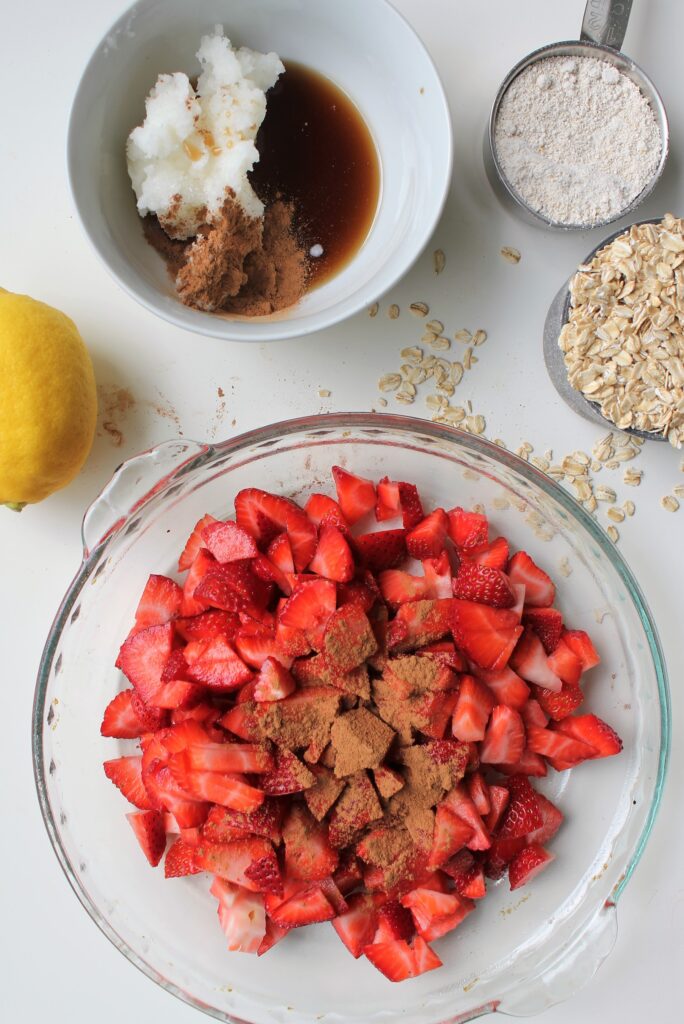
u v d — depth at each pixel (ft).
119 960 1.72
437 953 1.67
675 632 1.75
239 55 1.61
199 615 1.62
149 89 1.61
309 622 1.55
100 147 1.57
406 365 1.73
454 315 1.73
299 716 1.54
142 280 1.58
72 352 1.57
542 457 1.74
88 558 1.62
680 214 1.73
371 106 1.66
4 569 1.72
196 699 1.56
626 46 1.71
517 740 1.59
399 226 1.64
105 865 1.68
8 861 1.72
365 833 1.55
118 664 1.61
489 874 1.64
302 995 1.67
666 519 1.75
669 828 1.74
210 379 1.72
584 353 1.66
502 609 1.59
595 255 1.64
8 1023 1.72
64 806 1.68
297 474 1.70
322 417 1.62
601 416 1.68
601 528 1.64
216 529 1.61
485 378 1.73
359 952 1.61
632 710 1.70
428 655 1.57
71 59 1.68
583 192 1.65
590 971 1.65
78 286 1.70
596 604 1.70
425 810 1.55
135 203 1.63
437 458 1.69
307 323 1.55
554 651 1.64
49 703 1.66
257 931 1.60
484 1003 1.65
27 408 1.53
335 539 1.57
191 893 1.67
